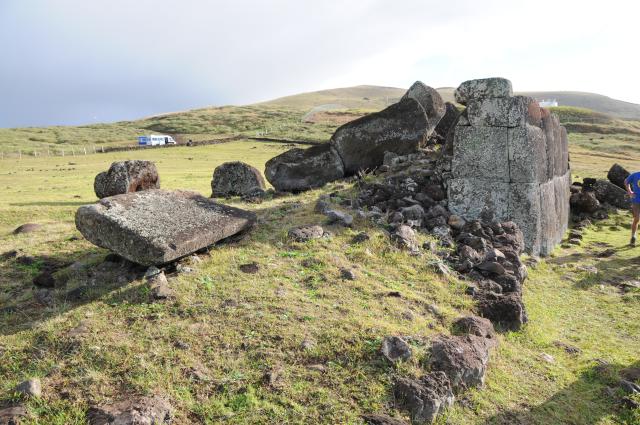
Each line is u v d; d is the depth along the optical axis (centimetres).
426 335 525
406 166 1161
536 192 962
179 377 435
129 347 470
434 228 888
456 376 466
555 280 871
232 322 516
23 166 3828
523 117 948
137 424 370
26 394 408
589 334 663
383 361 465
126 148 5912
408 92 1370
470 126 995
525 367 538
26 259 747
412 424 413
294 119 9544
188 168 3184
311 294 593
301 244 743
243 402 411
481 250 812
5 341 493
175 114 11506
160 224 664
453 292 662
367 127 1250
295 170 1263
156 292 564
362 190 1069
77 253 788
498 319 628
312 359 467
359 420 400
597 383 522
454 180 1014
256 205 1034
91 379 428
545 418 453
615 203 1518
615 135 6228
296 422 395
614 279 892
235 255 695
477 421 435
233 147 5528
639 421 456
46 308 573
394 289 634
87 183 2312
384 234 799
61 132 8625
